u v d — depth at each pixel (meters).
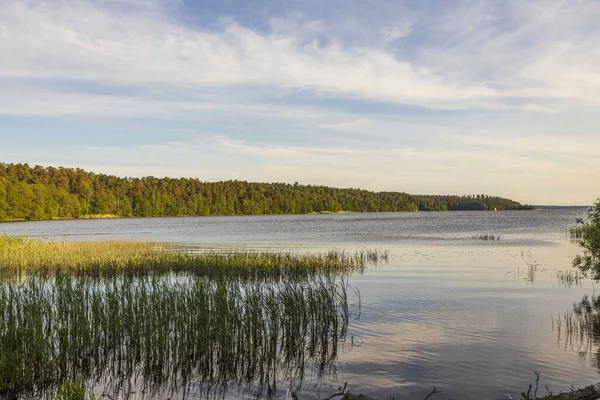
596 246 18.84
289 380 10.91
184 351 11.82
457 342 13.41
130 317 12.55
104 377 11.20
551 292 21.17
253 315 13.17
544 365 11.48
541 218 150.88
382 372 11.23
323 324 14.16
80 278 24.06
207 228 92.25
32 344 10.97
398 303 18.73
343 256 32.19
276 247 44.97
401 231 77.44
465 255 37.69
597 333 14.12
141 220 150.38
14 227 98.06
